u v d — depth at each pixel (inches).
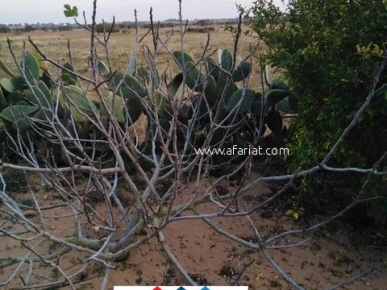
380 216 132.6
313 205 150.6
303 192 151.3
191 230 136.8
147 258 123.1
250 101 162.1
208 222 99.3
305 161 124.2
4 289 110.1
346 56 123.3
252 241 131.6
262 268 120.2
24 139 178.5
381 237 134.4
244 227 139.3
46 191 164.1
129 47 597.6
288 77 137.3
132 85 150.6
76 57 538.3
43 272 117.6
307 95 132.3
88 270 118.2
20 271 117.9
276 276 116.9
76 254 125.9
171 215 101.7
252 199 156.2
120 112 157.4
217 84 168.6
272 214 147.1
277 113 182.7
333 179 151.9
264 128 185.6
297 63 127.6
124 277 115.5
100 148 167.3
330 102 120.4
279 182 165.5
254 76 292.4
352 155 123.2
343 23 121.9
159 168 114.6
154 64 95.7
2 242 131.1
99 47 579.5
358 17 118.3
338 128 120.0
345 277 117.0
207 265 121.2
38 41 807.7
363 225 140.9
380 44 116.0
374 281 115.4
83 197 90.4
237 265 121.3
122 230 135.9
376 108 113.7
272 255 125.8
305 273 118.4
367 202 127.3
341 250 128.7
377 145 125.8
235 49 76.7
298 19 141.0
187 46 488.1
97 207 150.7
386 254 126.7
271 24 149.5
